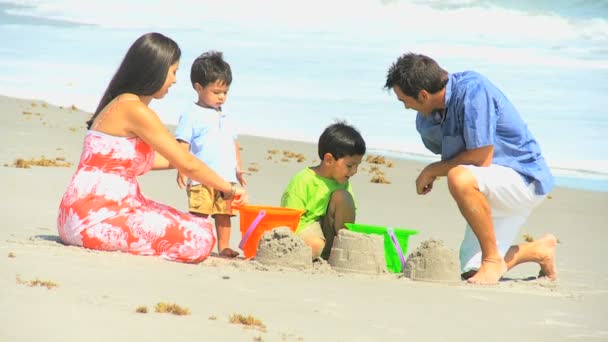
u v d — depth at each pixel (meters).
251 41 82.12
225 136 25.47
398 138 53.69
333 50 79.50
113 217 20.70
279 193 36.75
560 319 17.39
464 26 87.69
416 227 31.58
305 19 90.81
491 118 21.97
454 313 17.19
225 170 25.22
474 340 15.21
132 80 21.16
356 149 23.36
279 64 74.31
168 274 18.23
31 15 93.25
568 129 55.09
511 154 22.58
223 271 19.58
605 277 23.78
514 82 68.00
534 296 19.80
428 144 23.88
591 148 50.72
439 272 20.62
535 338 15.71
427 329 15.64
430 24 88.62
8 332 12.52
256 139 51.47
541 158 23.03
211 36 83.81
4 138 44.75
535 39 83.62
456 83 22.27
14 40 82.88
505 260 22.88
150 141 20.80
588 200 39.28
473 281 21.39
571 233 32.19
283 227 21.61
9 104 56.56
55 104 60.66
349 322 15.57
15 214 27.12
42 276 16.44
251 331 14.07
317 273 20.67
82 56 77.25
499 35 84.69
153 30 86.38
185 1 97.44
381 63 74.88
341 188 23.97
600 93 64.75
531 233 32.19
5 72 70.31
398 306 17.36
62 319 13.48
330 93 65.31
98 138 20.94
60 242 21.56
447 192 39.69
